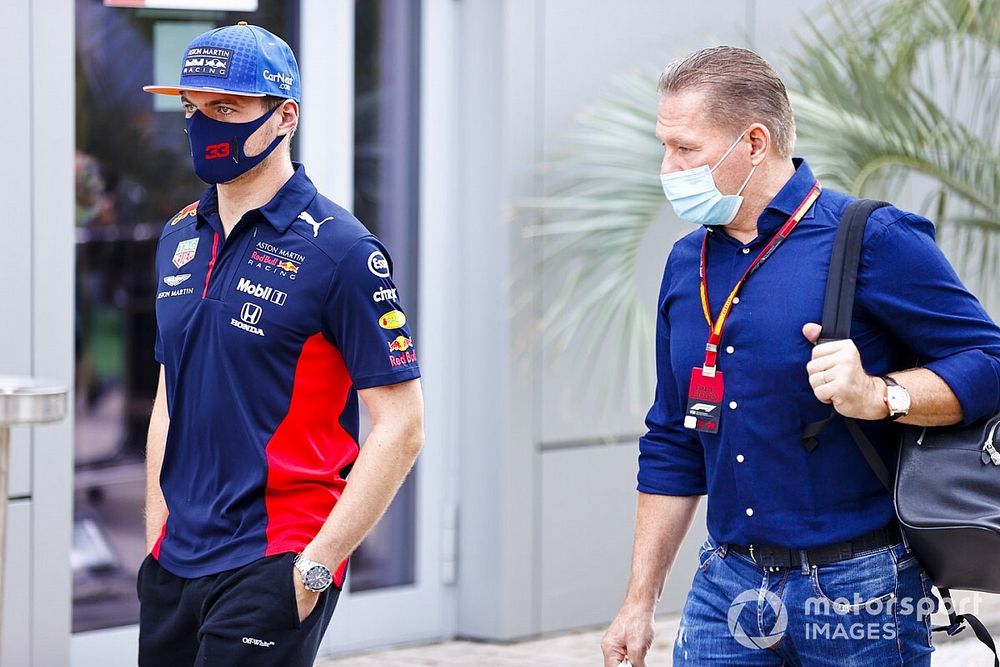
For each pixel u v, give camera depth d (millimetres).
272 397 3297
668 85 3234
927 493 3021
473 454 6816
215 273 3367
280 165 3400
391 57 6645
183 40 5980
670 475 3547
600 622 7094
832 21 7453
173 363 3432
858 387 2943
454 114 6801
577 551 6988
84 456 5785
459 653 6598
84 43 5727
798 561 3143
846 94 5977
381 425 3320
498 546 6734
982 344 3055
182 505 3408
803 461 3111
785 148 3207
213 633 3232
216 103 3291
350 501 3270
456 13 6773
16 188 5457
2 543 3955
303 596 3238
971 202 6289
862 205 3129
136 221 5902
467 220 6801
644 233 6660
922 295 3047
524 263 6699
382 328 3307
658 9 7090
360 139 6574
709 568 3379
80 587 5805
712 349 3223
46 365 5555
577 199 6523
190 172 6051
